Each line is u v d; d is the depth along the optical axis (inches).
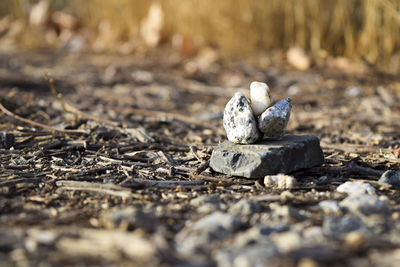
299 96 231.8
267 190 106.0
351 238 73.0
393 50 270.2
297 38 298.8
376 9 260.1
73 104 204.1
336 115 195.2
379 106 205.3
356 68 265.7
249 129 114.3
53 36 379.2
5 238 77.7
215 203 94.1
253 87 118.2
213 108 214.5
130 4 361.1
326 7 284.7
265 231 78.4
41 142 142.7
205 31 329.1
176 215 89.0
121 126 164.9
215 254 71.7
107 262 69.5
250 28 312.2
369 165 125.6
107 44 364.8
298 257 68.9
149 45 346.9
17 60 319.6
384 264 68.0
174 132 167.8
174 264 68.7
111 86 255.4
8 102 187.3
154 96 236.5
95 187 104.0
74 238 77.6
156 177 115.6
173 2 339.0
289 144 115.4
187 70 280.5
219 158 116.2
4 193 100.9
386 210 89.0
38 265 69.1
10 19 401.7
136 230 80.0
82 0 387.9
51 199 99.0
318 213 89.8
